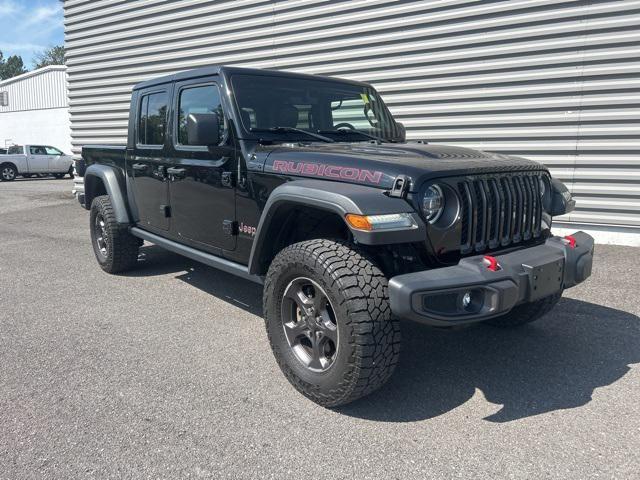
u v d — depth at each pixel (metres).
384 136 4.41
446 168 2.74
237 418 2.70
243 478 2.23
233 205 3.58
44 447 2.46
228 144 3.59
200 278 5.35
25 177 22.77
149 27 10.36
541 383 3.05
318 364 2.81
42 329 3.96
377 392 2.96
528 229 3.20
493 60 6.69
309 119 3.95
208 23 9.42
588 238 3.23
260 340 3.72
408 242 2.57
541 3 6.27
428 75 7.20
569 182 6.44
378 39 7.55
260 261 3.29
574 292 4.59
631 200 6.13
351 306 2.52
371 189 2.69
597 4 5.96
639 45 5.82
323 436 2.54
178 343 3.67
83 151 6.08
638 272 5.12
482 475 2.23
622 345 3.55
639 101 5.90
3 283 5.24
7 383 3.09
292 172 3.10
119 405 2.83
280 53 8.61
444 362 3.35
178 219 4.27
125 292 4.89
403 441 2.49
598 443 2.45
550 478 2.21
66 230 8.47
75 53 12.05
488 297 2.52
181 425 2.63
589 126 6.21
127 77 11.01
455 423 2.64
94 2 11.32
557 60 6.28
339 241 2.83
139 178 4.82
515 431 2.56
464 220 2.80
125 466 2.31
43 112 27.92
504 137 6.77
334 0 7.88
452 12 6.87
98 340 3.73
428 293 2.40
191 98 4.00
